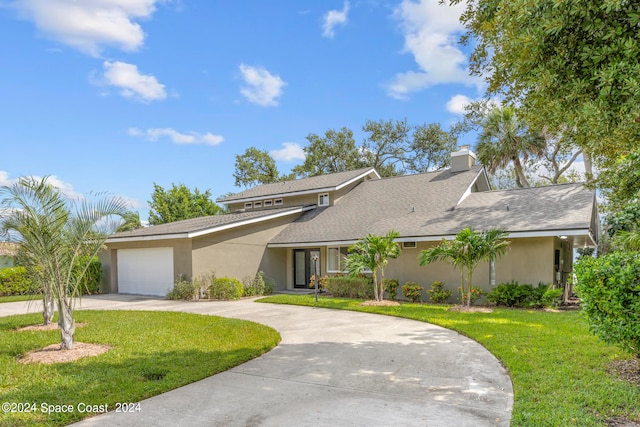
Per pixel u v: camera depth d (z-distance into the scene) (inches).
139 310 488.4
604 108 172.7
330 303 513.3
